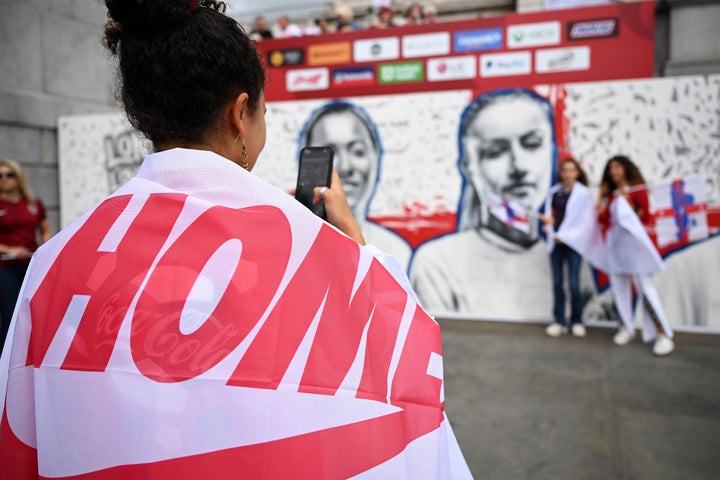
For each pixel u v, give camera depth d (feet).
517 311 17.38
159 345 1.96
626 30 20.42
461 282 17.83
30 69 20.24
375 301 2.22
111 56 2.37
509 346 14.70
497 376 12.48
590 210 15.16
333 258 2.16
